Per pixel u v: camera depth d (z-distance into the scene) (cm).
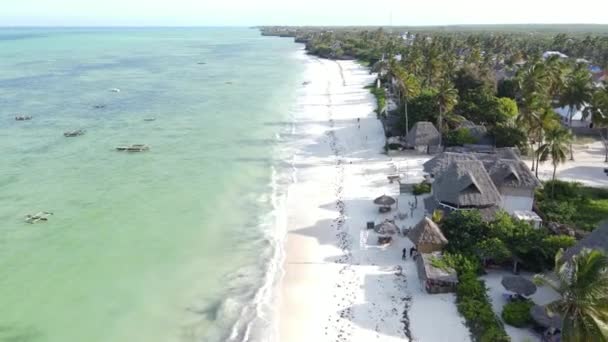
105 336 3322
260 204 5341
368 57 19512
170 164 6650
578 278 2472
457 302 3588
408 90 8281
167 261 4222
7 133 8112
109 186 5847
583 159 6569
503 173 4925
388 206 5103
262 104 10706
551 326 3078
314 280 3931
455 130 6944
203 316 3528
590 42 17112
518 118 6531
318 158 6869
